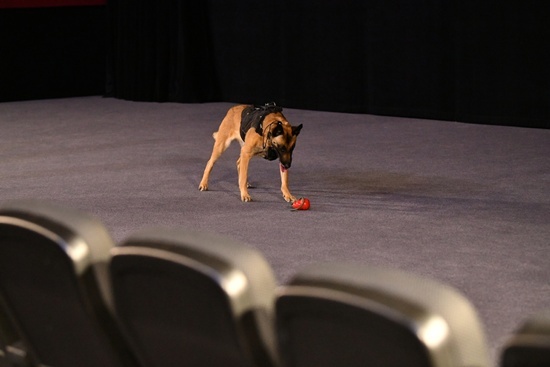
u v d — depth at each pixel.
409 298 1.24
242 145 7.25
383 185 7.50
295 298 1.33
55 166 8.88
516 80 10.61
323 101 12.81
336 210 6.61
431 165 8.32
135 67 14.88
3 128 12.01
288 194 6.96
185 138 10.62
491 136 9.99
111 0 15.34
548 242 5.47
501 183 7.38
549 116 10.38
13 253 1.78
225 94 14.41
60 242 1.66
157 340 1.63
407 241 5.60
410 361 1.24
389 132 10.53
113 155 9.48
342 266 1.35
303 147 9.61
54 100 15.53
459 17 10.99
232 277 1.44
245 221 6.32
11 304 1.89
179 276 1.49
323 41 12.62
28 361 2.04
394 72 11.85
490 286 4.61
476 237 5.64
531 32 10.39
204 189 7.50
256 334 1.46
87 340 1.78
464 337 1.22
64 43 15.82
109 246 1.71
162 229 1.61
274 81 13.50
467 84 11.08
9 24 15.22
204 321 1.51
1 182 8.06
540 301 4.35
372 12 11.91
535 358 1.12
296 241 5.70
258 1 13.43
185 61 14.27
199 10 14.26
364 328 1.27
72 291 1.70
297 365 1.41
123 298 1.63
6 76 15.36
